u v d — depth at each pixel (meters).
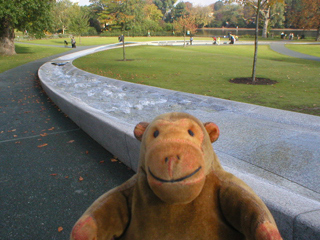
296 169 3.99
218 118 6.64
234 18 120.50
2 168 4.56
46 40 57.53
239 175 2.81
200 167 1.23
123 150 4.46
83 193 3.73
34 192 3.80
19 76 15.91
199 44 49.12
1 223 3.15
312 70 16.62
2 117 7.75
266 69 17.25
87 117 5.85
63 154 5.07
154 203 1.39
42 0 28.58
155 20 93.75
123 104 8.69
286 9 95.31
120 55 28.80
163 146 1.24
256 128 5.75
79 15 49.28
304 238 2.00
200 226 1.36
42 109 8.53
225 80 13.12
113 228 1.44
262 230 1.17
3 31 29.62
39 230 3.03
